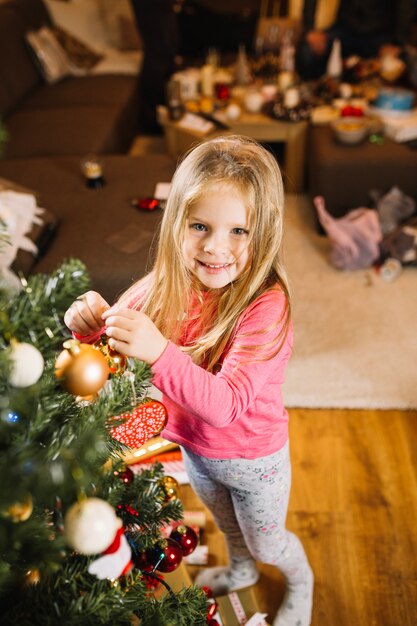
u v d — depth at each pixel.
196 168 0.77
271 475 0.98
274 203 0.79
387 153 2.53
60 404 0.68
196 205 0.77
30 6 3.63
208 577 1.38
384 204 2.50
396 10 3.48
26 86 3.44
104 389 0.77
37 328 0.60
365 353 2.03
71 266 0.64
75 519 0.56
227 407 0.76
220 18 3.87
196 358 0.90
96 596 0.65
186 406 0.75
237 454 0.94
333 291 2.33
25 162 2.55
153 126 3.81
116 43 4.03
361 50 3.55
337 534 1.50
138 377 0.73
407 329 2.12
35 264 1.86
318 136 2.74
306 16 3.61
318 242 2.66
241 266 0.82
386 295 2.30
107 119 3.07
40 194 2.27
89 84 3.58
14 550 0.59
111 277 1.84
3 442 0.58
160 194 2.22
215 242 0.78
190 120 2.96
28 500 0.56
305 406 1.85
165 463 1.56
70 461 0.56
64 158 2.57
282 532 1.12
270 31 3.45
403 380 1.92
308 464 1.68
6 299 0.61
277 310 0.83
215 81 3.30
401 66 3.08
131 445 0.94
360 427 1.78
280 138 2.94
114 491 0.77
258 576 1.40
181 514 0.95
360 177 2.54
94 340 0.86
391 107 2.73
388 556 1.44
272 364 0.82
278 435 0.96
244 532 1.11
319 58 3.38
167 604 0.81
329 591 1.38
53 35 3.71
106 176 2.40
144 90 3.73
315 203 2.47
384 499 1.58
